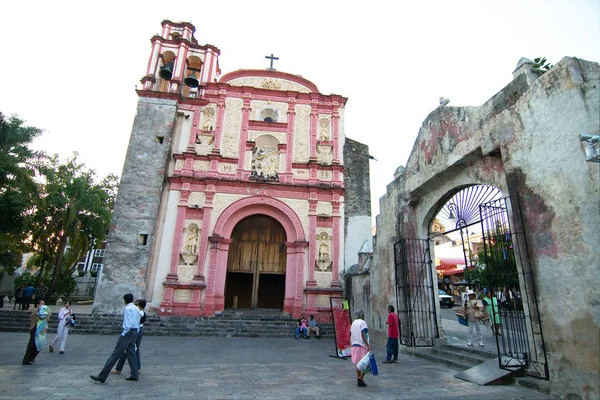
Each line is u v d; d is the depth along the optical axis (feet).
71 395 19.36
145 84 67.82
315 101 71.15
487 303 36.76
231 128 67.26
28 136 68.28
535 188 22.94
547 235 21.85
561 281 20.74
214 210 61.21
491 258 26.25
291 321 55.57
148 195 59.21
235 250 62.85
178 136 65.57
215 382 23.40
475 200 31.07
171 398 19.39
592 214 19.22
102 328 49.06
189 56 74.13
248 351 38.17
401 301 37.99
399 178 41.52
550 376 20.86
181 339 46.47
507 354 24.48
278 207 62.90
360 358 22.99
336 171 66.49
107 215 97.81
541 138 22.85
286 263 61.57
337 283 59.57
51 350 33.35
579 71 21.36
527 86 25.41
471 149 29.45
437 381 24.34
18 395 19.07
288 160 66.08
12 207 61.82
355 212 65.05
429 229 38.11
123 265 55.26
